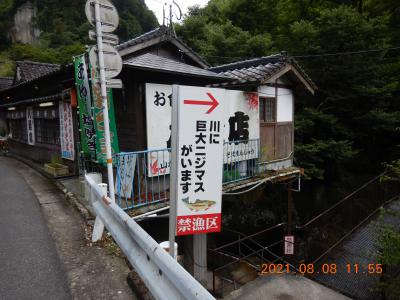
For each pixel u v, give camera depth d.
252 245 11.82
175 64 7.11
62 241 4.49
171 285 2.04
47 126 11.27
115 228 3.40
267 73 8.20
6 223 5.26
